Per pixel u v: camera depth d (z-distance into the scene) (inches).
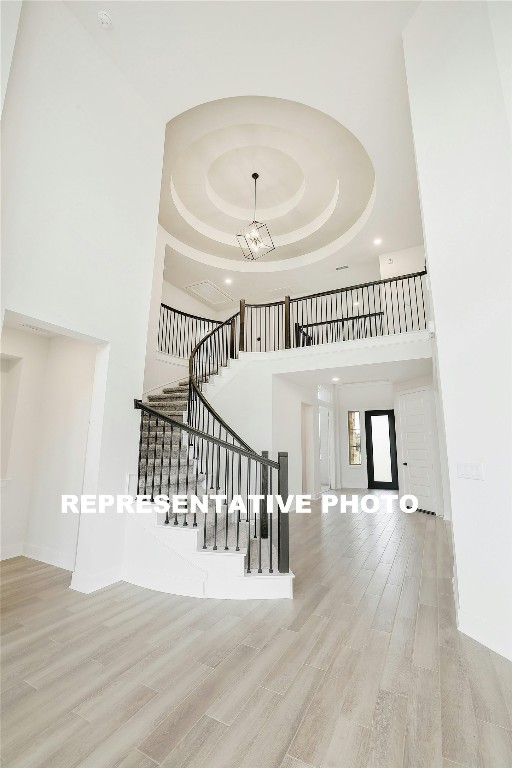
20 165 107.7
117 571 125.6
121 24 132.9
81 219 126.2
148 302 152.1
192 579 114.6
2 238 101.2
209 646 85.0
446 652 83.1
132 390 139.9
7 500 150.4
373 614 101.8
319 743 57.1
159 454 167.6
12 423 154.9
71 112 126.0
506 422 85.0
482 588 88.8
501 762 53.7
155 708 64.6
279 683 71.7
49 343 168.6
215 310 410.3
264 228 304.5
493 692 69.5
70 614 100.6
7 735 58.1
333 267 323.3
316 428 327.0
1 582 123.7
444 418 102.7
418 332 199.6
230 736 58.4
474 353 94.4
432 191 111.5
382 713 63.8
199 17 131.6
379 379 276.1
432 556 155.2
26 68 112.0
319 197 267.6
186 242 301.9
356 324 346.9
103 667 76.5
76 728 59.8
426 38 121.3
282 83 158.4
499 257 88.7
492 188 91.7
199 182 250.8
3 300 100.4
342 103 167.9
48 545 145.9
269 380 237.6
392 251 297.0
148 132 162.1
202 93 161.3
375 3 126.0
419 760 54.1
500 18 92.7
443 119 110.5
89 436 128.3
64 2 126.0
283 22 133.6
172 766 52.7
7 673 74.1
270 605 107.3
